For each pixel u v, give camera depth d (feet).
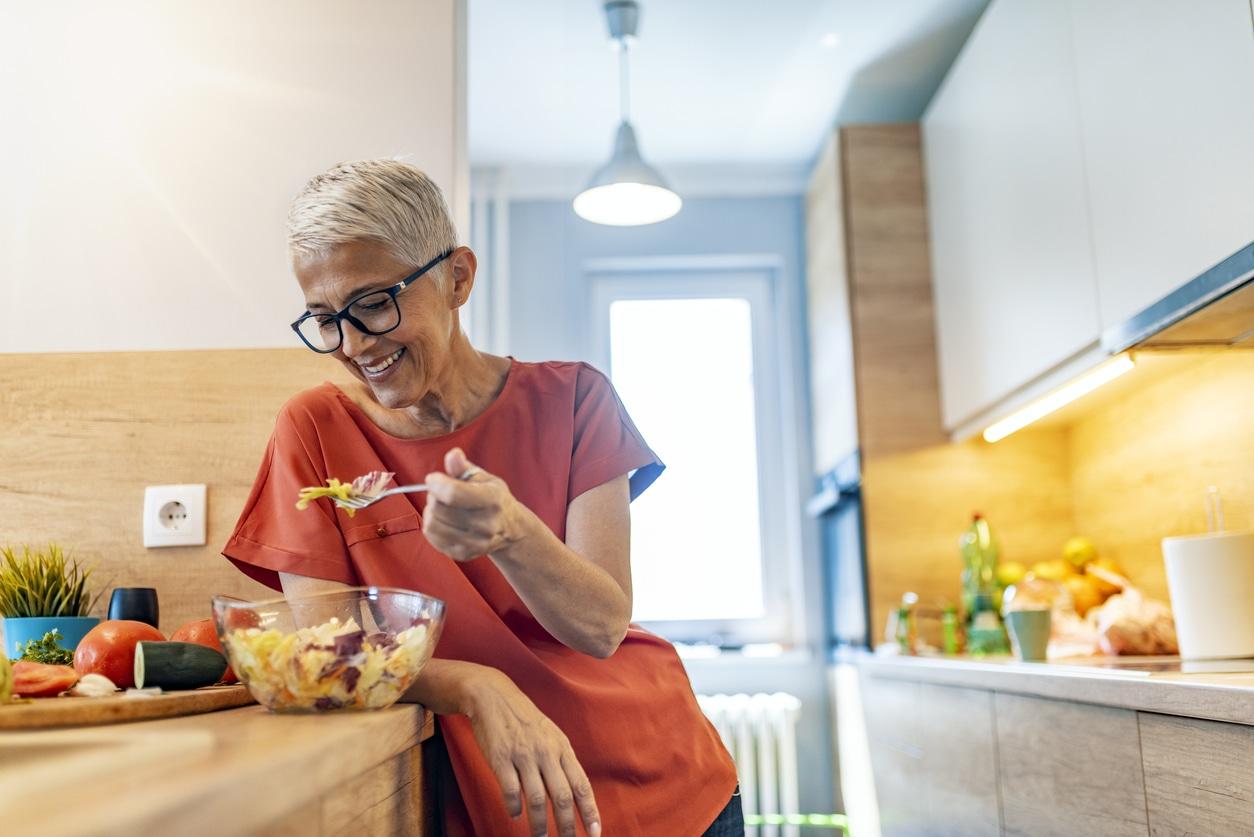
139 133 5.61
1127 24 6.89
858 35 10.53
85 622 4.73
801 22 10.28
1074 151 7.73
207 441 5.31
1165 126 6.46
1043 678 6.32
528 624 3.87
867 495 10.79
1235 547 6.57
